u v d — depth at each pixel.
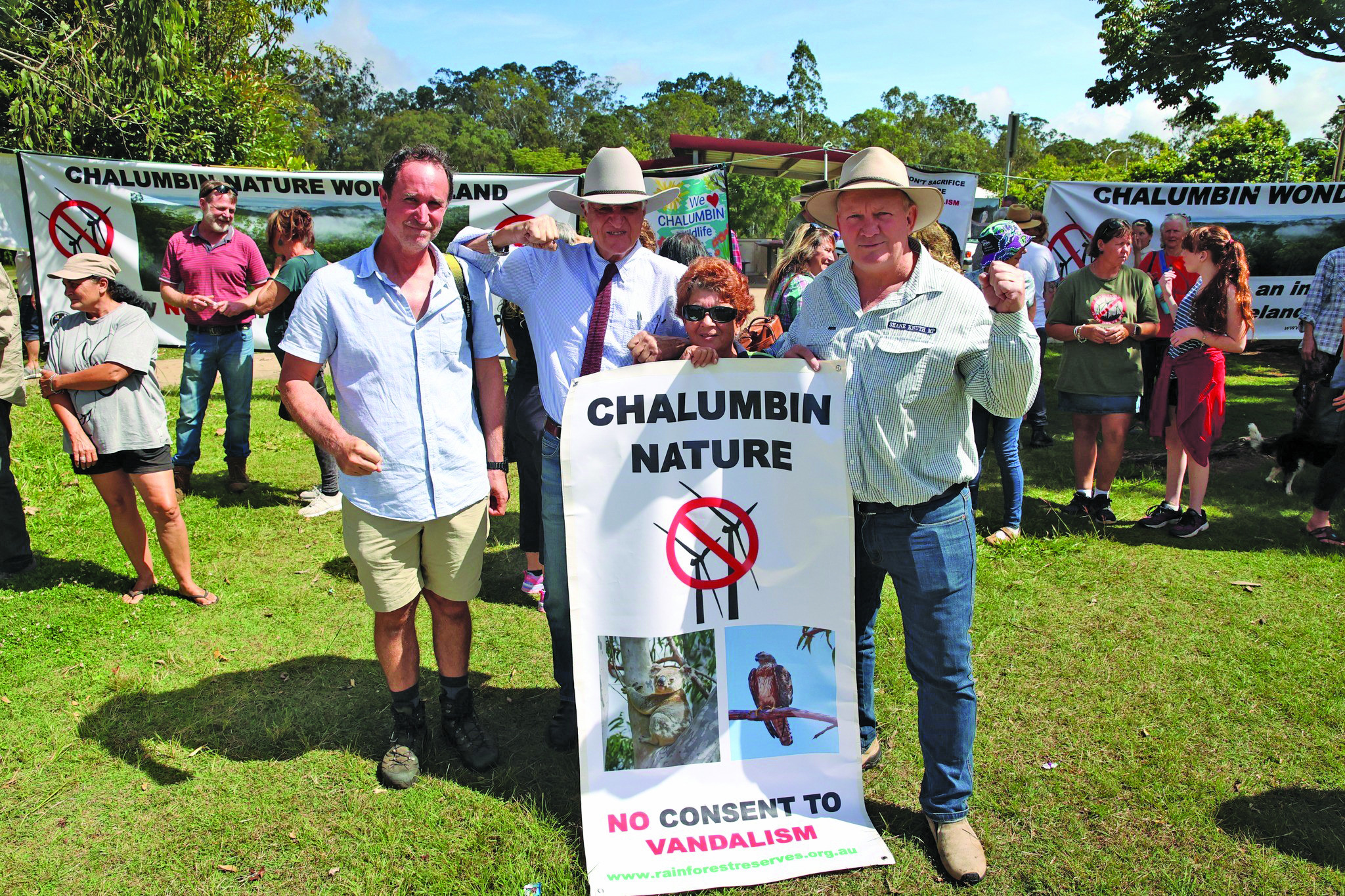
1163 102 15.69
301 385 2.62
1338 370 5.28
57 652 3.75
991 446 7.34
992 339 2.25
